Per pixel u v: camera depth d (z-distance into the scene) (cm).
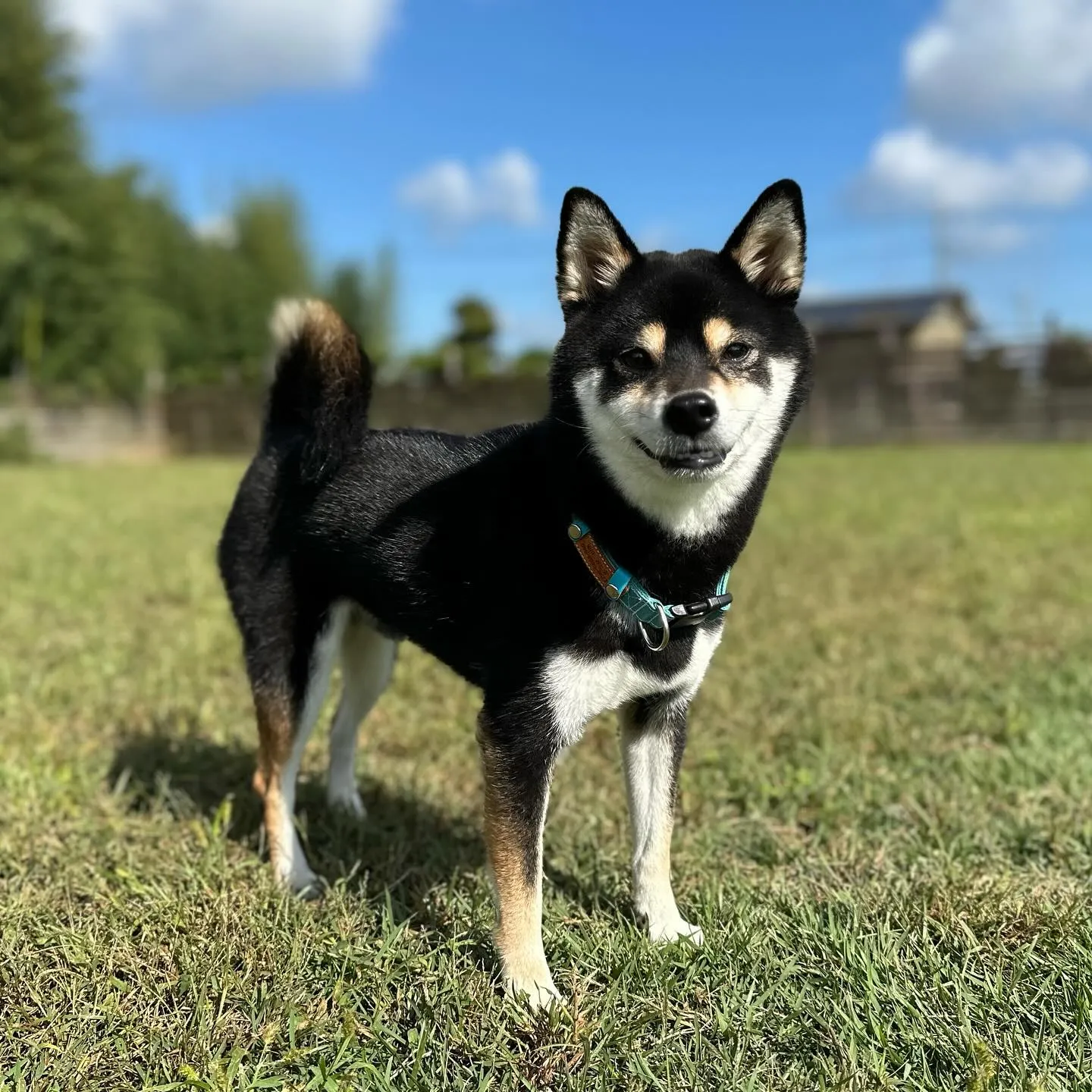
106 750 92
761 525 229
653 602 59
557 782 88
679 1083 51
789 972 59
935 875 68
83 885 68
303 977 59
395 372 686
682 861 74
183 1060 53
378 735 100
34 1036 54
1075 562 171
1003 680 110
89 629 132
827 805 82
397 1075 52
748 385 62
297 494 74
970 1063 51
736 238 66
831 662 119
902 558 182
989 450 466
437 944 64
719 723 101
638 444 59
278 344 79
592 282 66
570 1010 56
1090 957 58
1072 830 75
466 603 64
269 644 74
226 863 71
